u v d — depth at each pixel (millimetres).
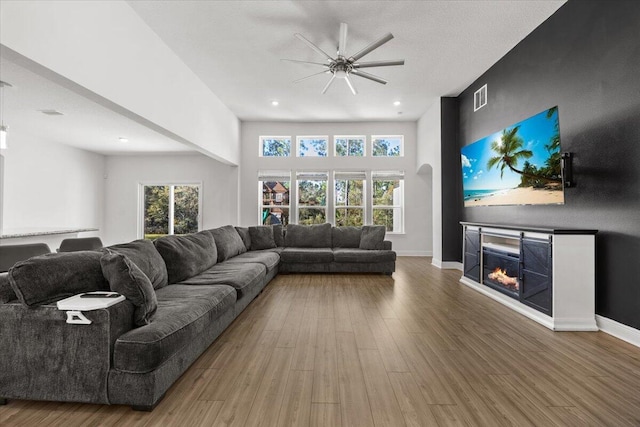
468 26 3838
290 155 7996
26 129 6129
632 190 2695
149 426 1632
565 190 3387
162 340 1780
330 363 2334
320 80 5434
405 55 4551
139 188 8719
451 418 1708
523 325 3123
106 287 2047
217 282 3154
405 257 7676
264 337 2820
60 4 2535
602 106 2973
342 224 8023
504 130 4203
